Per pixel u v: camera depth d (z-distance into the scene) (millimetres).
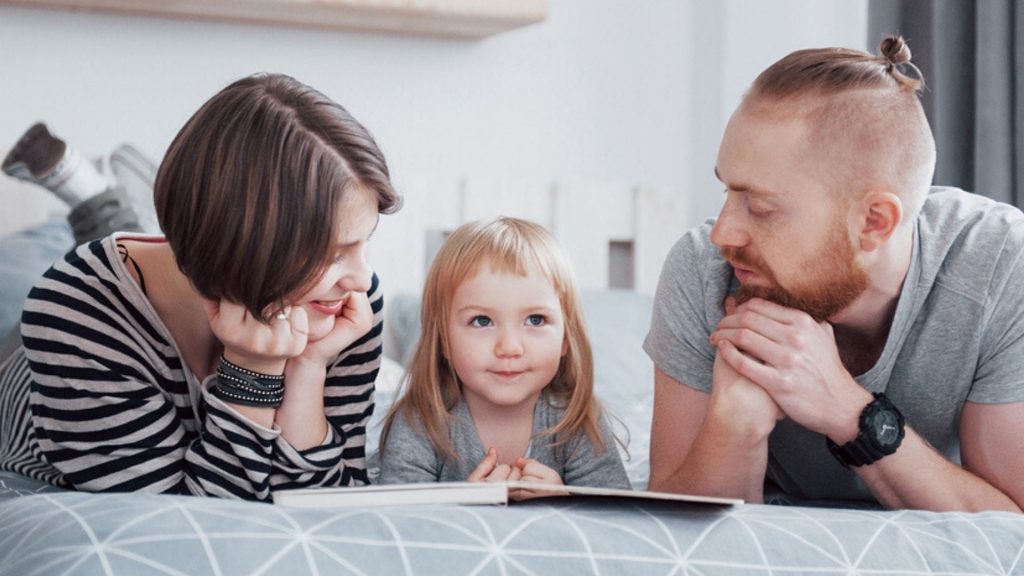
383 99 2695
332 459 1143
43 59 2453
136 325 1133
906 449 1145
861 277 1136
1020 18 2074
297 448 1133
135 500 876
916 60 2270
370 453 1545
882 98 1109
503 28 2635
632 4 2900
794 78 1111
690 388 1298
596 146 2881
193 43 2545
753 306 1175
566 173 2857
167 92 2533
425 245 2748
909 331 1195
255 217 930
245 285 954
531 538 860
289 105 955
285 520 840
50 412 1118
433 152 2740
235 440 1078
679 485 1203
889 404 1144
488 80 2783
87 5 2418
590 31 2867
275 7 2436
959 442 1276
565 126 2854
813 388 1139
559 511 917
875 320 1199
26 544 829
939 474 1144
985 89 2102
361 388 1234
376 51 2684
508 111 2803
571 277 1318
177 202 958
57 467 1130
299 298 978
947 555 959
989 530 1003
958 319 1174
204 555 792
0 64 2428
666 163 2943
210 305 1050
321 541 819
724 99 2893
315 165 935
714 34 2920
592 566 851
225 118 947
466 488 917
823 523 966
